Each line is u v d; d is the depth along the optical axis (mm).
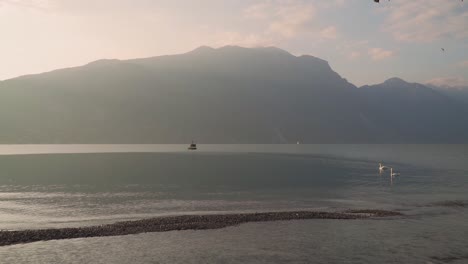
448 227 36875
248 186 68438
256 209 46469
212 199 53531
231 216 40406
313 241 31953
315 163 135250
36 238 31453
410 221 39500
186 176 85000
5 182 71250
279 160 151750
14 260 26438
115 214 42625
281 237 33062
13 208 45625
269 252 29062
